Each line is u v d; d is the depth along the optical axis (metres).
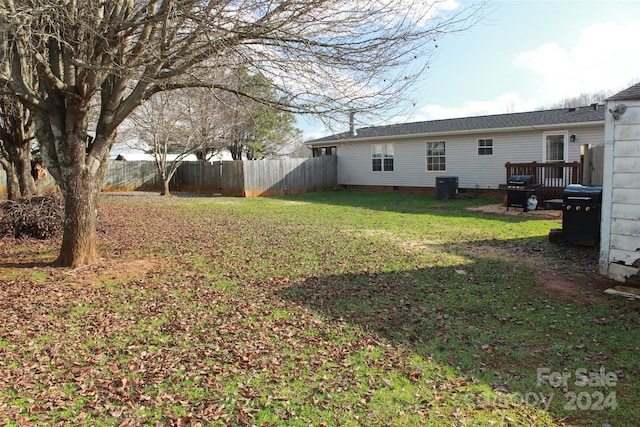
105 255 7.48
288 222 11.56
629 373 3.18
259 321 4.37
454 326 4.16
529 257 6.96
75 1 5.18
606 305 4.62
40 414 2.76
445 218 11.74
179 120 20.05
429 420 2.66
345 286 5.54
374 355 3.56
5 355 3.62
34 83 7.28
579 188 7.59
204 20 4.66
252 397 2.95
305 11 4.92
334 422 2.66
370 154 21.47
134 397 2.96
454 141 17.70
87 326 4.28
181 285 5.70
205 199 19.17
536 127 14.75
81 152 6.54
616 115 5.07
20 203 9.65
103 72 5.88
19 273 6.27
